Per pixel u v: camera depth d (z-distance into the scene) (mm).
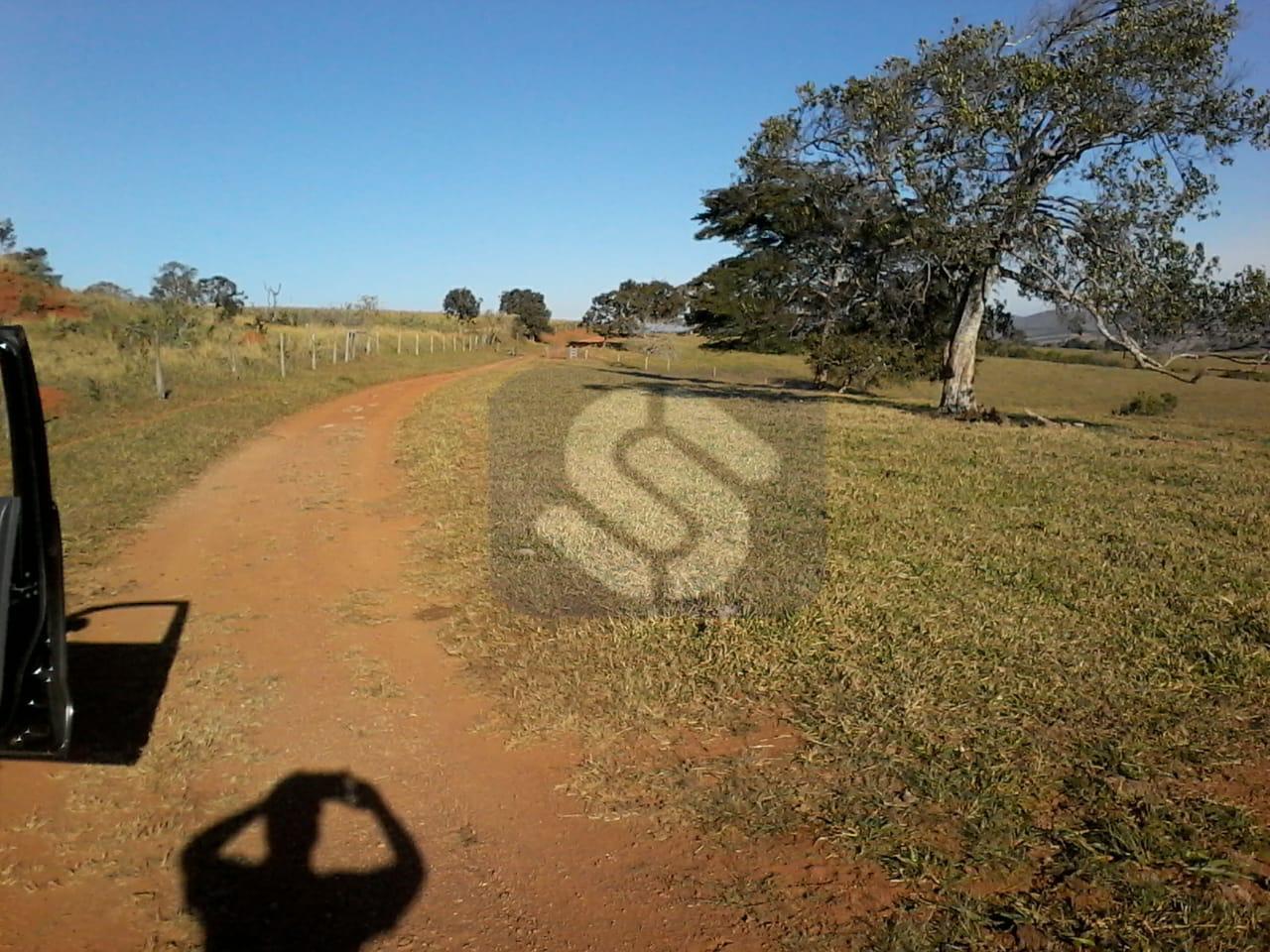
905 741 4359
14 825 3807
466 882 3434
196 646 5801
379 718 4793
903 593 6617
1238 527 8781
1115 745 4285
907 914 3156
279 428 16609
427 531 8844
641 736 4527
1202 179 18438
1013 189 18719
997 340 27016
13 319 25594
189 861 3562
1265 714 4648
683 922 3184
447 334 53219
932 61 19500
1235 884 3254
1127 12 18234
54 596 3084
